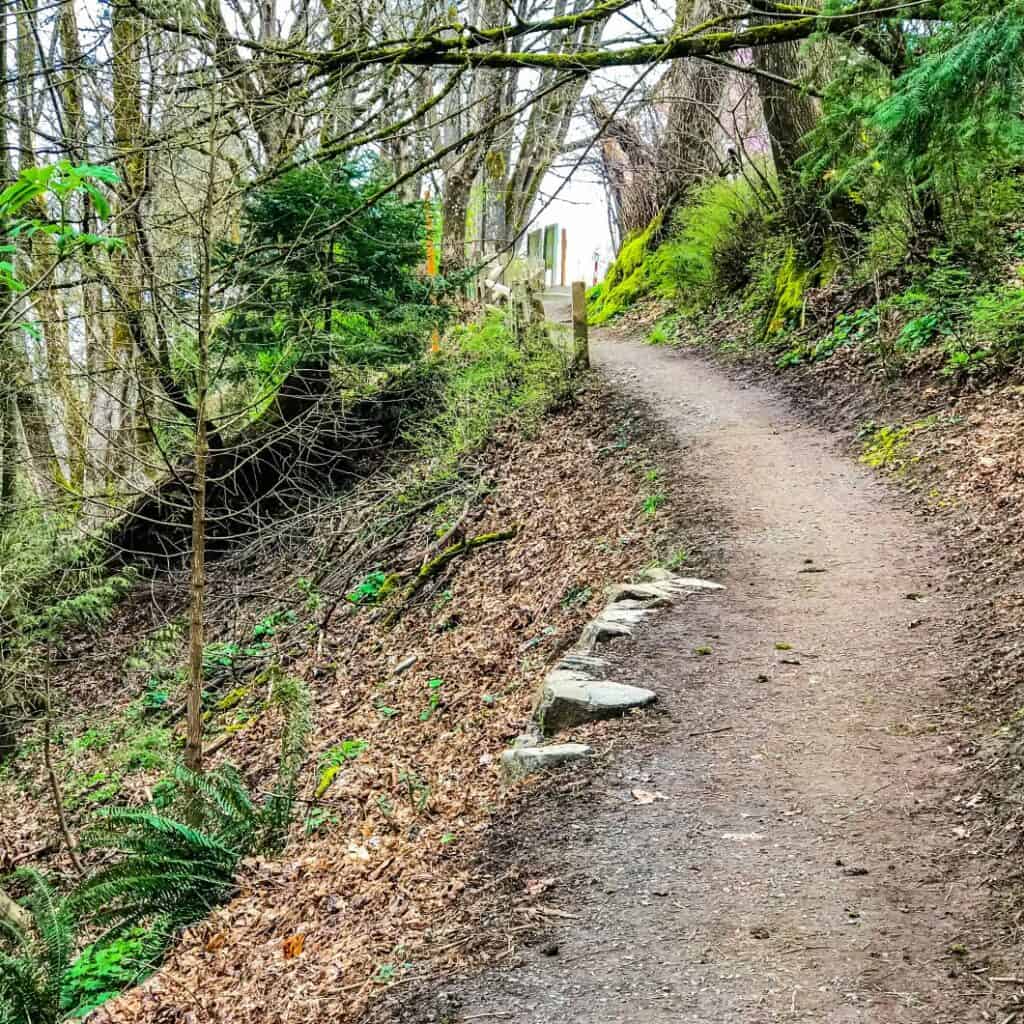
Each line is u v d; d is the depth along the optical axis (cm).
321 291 1167
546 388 1537
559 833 496
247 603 1380
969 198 1212
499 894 455
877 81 752
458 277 1526
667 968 376
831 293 1480
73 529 1112
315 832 683
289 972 466
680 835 477
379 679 1042
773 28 777
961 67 498
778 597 773
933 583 757
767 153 1964
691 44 777
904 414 1112
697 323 1894
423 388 1636
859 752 541
